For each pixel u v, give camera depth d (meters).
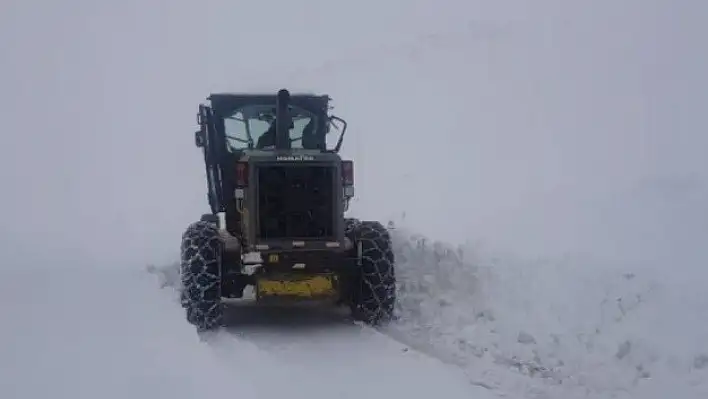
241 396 5.00
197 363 5.54
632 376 5.57
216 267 7.01
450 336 6.72
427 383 5.54
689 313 6.20
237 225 7.71
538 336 6.38
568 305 6.70
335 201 7.05
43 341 5.98
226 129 8.02
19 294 7.78
